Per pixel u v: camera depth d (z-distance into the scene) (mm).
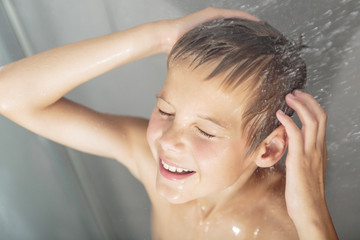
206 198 918
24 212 1132
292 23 1028
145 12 1107
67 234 1227
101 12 1104
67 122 858
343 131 1114
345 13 987
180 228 968
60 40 1132
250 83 680
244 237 887
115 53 806
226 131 698
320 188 777
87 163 1215
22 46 1084
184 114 689
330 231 759
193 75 677
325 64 1030
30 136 1090
